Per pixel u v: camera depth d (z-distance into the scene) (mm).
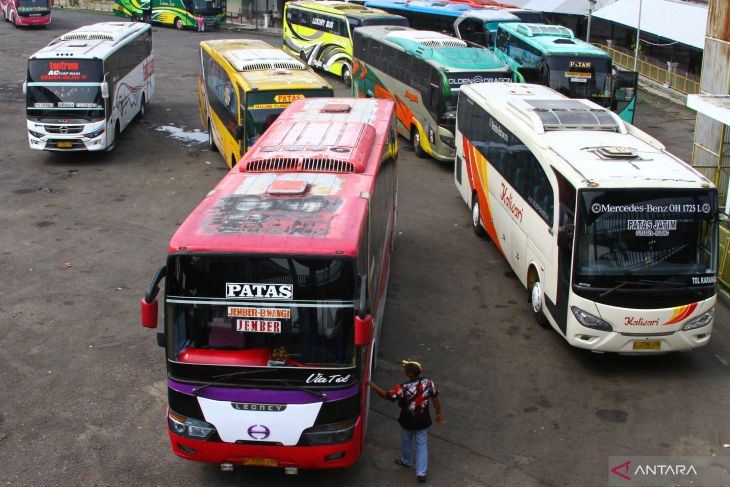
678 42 31391
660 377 10797
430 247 15766
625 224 10305
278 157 10242
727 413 9898
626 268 10320
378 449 9094
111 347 11344
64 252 14992
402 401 8242
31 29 47844
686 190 10258
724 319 12656
